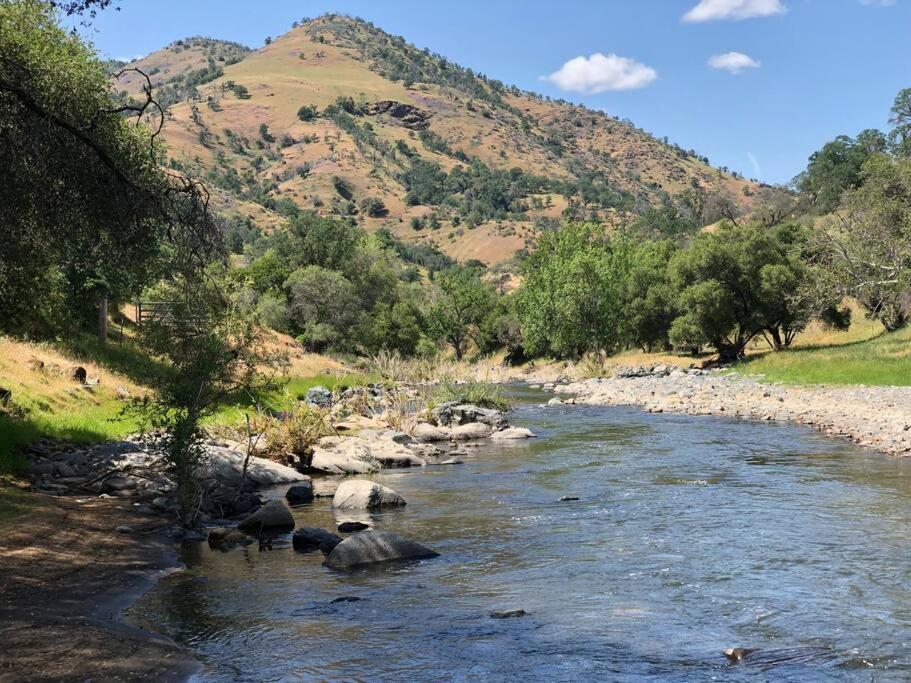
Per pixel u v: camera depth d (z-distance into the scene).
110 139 13.66
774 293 59.12
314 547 11.70
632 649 7.34
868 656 7.08
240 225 190.62
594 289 67.44
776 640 7.52
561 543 11.59
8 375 22.12
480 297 112.81
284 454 19.83
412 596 9.09
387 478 18.36
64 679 6.25
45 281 18.56
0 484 14.12
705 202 151.38
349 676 6.71
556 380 65.06
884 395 32.91
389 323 84.44
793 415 29.06
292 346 68.31
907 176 51.12
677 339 66.62
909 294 52.09
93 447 18.09
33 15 14.27
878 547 10.79
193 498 13.05
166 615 8.39
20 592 8.61
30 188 12.30
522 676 6.71
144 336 13.46
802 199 116.25
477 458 21.44
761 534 11.76
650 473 17.88
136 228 13.04
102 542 11.19
